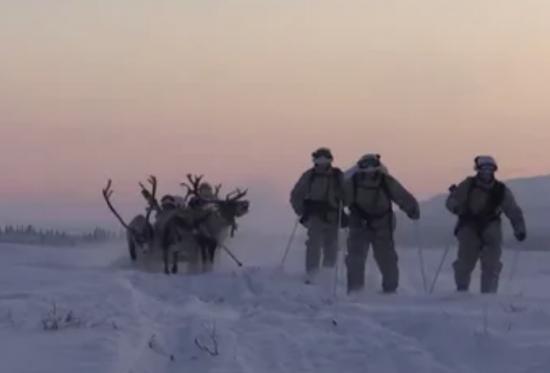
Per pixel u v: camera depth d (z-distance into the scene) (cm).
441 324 1431
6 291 1783
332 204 2311
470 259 2091
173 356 1273
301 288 1994
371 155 2141
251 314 1616
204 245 2739
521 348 1294
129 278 2152
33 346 1245
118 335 1313
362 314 1598
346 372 1252
